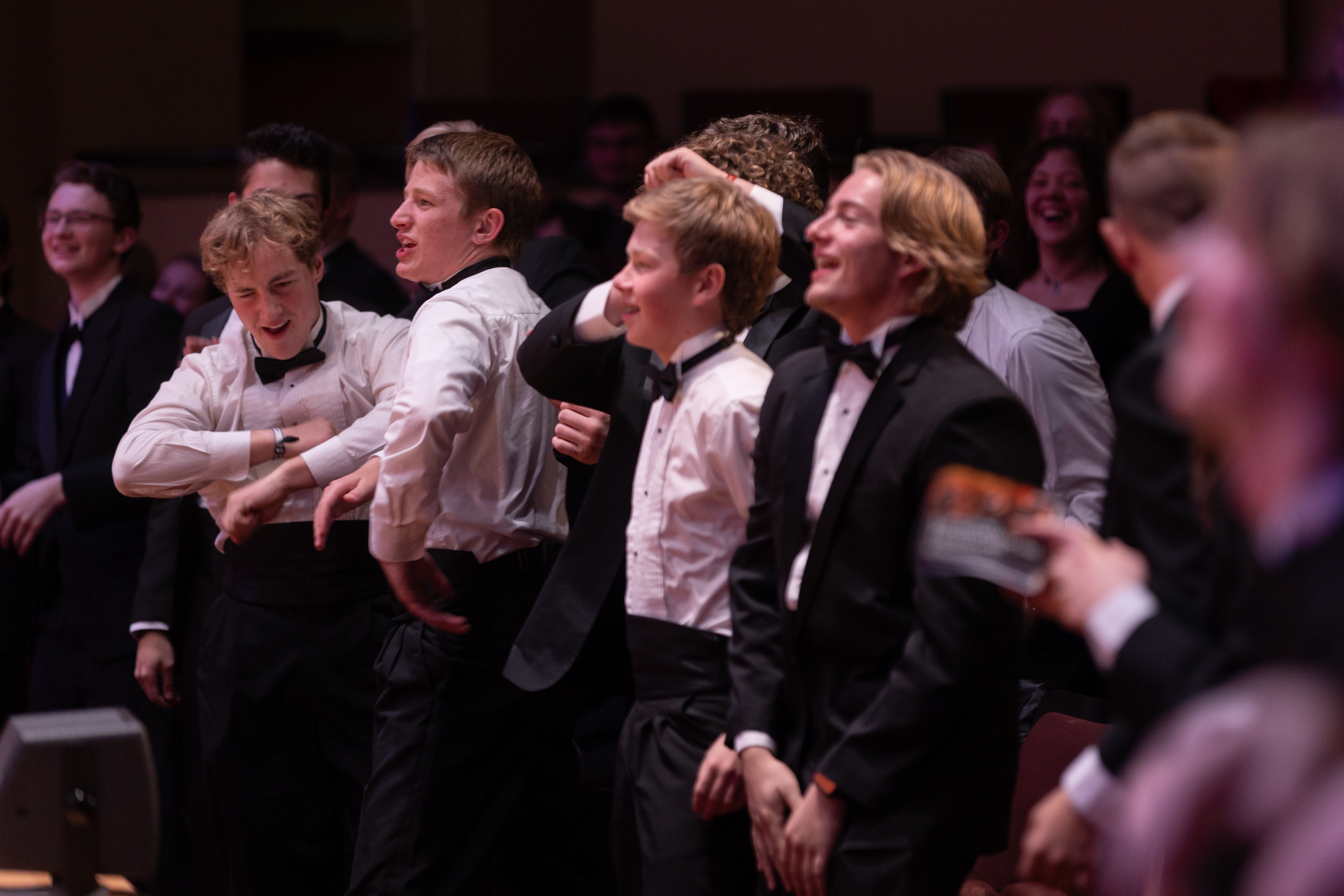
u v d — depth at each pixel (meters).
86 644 7.51
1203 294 2.06
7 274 8.70
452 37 21.33
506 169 5.42
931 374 3.74
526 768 5.40
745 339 4.79
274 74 22.09
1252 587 2.50
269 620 5.66
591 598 4.74
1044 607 3.03
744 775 3.93
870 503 3.72
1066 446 5.78
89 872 3.50
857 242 3.80
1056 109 9.31
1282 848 1.60
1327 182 1.91
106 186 7.89
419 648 5.29
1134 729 3.03
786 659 3.94
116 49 14.36
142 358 7.65
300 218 5.59
